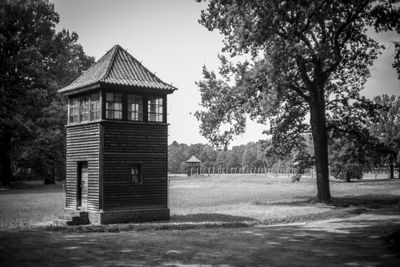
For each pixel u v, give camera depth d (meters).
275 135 42.41
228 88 37.59
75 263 14.14
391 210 32.53
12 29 62.16
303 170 43.44
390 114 71.00
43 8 64.25
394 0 30.69
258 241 18.80
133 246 17.34
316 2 30.80
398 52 20.16
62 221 23.80
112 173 24.73
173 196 47.66
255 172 163.38
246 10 30.28
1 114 56.81
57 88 62.81
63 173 88.25
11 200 40.78
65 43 69.62
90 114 25.62
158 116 26.91
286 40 31.73
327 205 34.81
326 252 16.33
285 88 33.66
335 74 40.47
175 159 191.25
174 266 13.87
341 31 34.75
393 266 13.91
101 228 22.09
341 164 69.12
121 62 27.28
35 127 58.09
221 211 31.06
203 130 37.59
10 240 18.17
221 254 15.85
